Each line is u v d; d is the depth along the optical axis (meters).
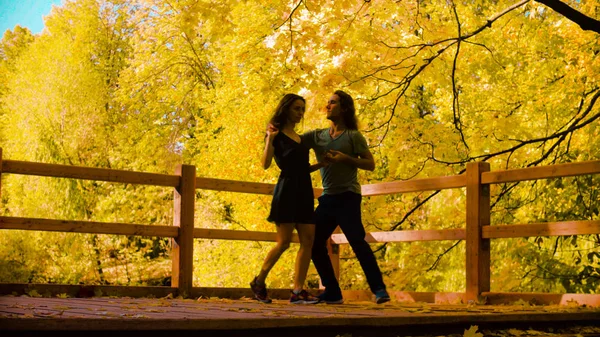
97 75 26.75
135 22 26.89
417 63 10.23
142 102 25.34
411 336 4.73
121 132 24.53
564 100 12.32
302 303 6.59
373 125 13.55
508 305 6.92
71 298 6.27
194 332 3.88
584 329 5.64
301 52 9.46
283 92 13.33
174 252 7.89
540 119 12.89
